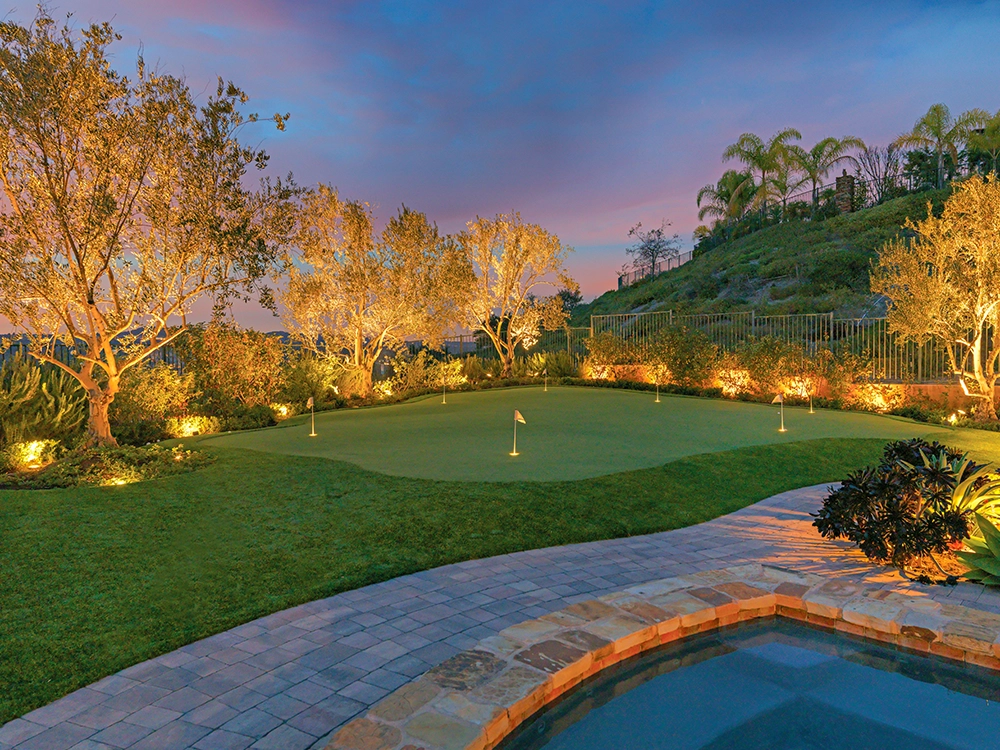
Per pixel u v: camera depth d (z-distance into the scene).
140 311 9.83
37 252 8.71
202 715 3.33
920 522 5.48
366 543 6.14
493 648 3.56
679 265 46.97
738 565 4.98
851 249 31.83
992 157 36.72
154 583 5.18
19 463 9.28
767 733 3.01
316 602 4.92
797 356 18.89
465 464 9.07
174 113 9.49
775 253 35.75
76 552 5.73
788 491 8.69
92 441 9.80
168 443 11.25
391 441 11.24
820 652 3.86
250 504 7.22
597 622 3.89
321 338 20.73
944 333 15.65
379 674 3.79
